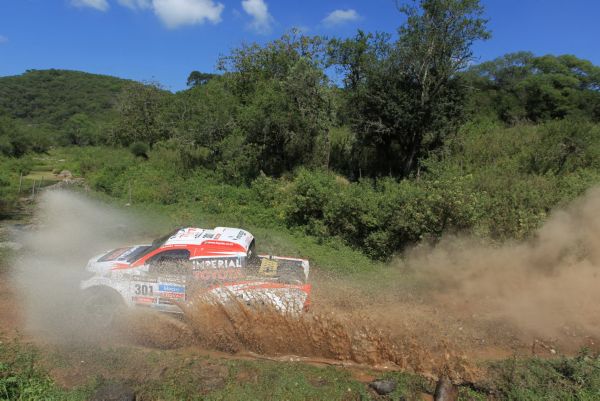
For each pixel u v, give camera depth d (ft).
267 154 72.54
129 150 104.68
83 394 16.03
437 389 17.44
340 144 81.46
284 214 48.29
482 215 35.27
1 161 99.71
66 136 190.08
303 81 68.54
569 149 57.72
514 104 94.63
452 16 59.11
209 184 68.13
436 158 60.49
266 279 22.82
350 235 42.01
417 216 34.96
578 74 104.58
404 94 63.87
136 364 18.69
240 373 18.43
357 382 17.99
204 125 73.82
